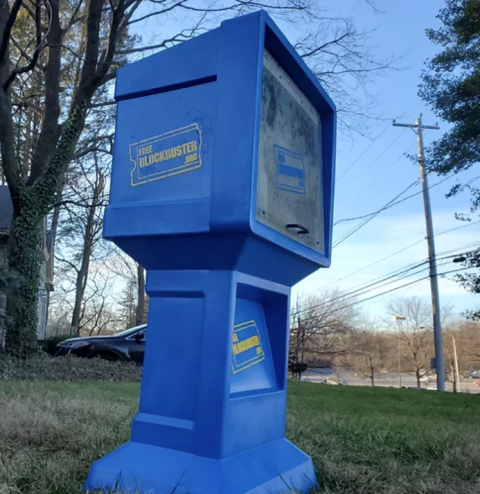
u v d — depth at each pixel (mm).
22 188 10984
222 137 1928
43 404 4051
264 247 1985
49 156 11938
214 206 1890
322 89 2508
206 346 1956
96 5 11062
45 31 11734
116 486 1894
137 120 2217
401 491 2246
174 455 1921
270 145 2057
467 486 2350
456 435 3502
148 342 2092
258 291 2217
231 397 1950
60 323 41688
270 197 2020
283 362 2363
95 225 25172
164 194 2076
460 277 14383
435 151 12656
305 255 2262
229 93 1950
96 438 2805
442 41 11758
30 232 10812
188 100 2092
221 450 1869
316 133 2580
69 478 2088
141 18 12453
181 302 2055
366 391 9000
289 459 2209
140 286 29375
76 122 11344
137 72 2232
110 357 11453
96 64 11438
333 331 36500
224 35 2012
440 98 11906
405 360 54812
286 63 2209
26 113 14789
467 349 54094
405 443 3182
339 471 2453
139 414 2059
